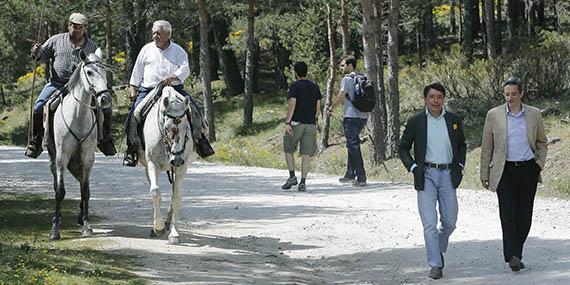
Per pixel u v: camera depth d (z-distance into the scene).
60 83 13.52
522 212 10.41
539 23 52.56
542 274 10.03
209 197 18.92
